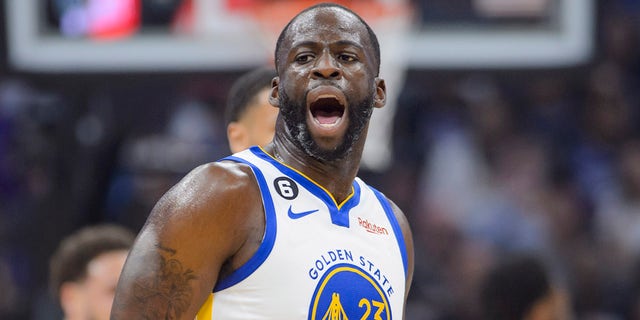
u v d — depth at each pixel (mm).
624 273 20781
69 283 10391
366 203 7254
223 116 21594
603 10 18078
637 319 20219
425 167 21734
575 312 20453
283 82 6773
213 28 16891
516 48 17281
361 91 6746
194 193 6496
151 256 6387
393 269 7055
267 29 16625
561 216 21359
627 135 23000
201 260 6398
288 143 6945
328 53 6703
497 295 11164
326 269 6609
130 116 20594
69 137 18500
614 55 23406
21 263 20578
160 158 20141
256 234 6555
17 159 21172
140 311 6328
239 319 6453
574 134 22828
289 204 6695
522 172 21953
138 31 17047
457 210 21391
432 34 17078
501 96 22750
